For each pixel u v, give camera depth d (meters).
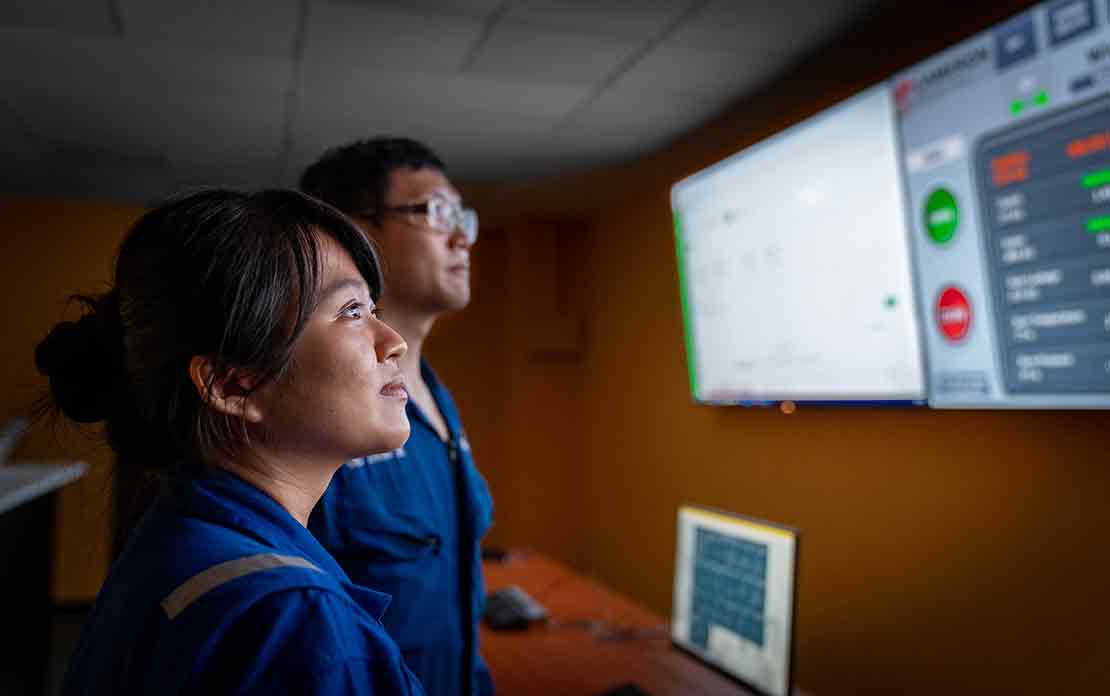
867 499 2.42
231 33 2.39
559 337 4.51
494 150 3.59
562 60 2.61
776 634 1.63
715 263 2.97
